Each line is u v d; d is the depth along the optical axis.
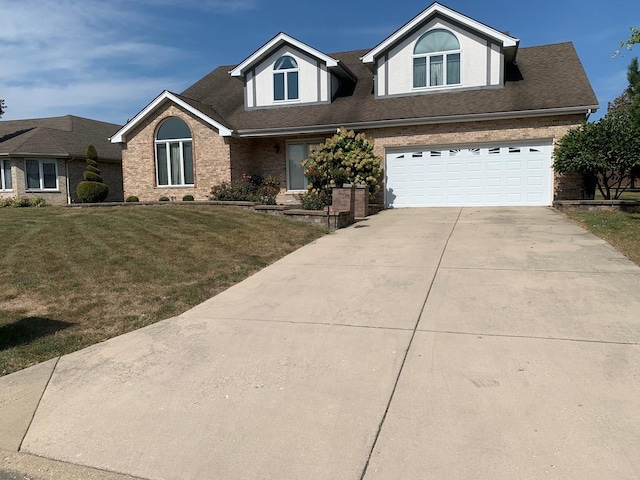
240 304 6.03
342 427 3.27
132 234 9.98
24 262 7.71
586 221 10.99
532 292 5.91
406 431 3.18
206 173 16.86
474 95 15.72
